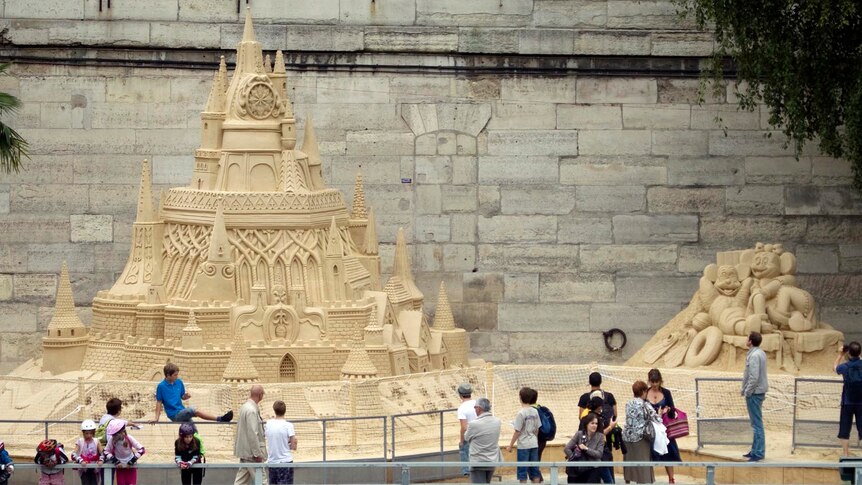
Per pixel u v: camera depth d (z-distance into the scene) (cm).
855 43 3775
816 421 3362
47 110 4094
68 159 4097
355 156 4134
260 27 4116
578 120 4156
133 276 3744
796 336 3784
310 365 3600
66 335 3722
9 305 4097
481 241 4156
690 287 4175
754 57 3856
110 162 4106
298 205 3691
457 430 3506
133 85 4103
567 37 4144
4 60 4078
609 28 4153
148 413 3406
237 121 3734
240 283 3641
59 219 4100
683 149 4169
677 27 4156
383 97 4134
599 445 2977
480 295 4156
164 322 3644
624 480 3084
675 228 4172
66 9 4084
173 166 4116
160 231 3769
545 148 4156
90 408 3425
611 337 4169
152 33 4097
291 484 2959
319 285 3675
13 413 3466
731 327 3806
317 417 3403
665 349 3922
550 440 3244
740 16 3819
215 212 3666
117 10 4094
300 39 4116
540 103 4153
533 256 4162
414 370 3759
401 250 3966
